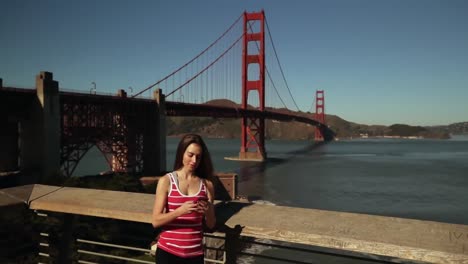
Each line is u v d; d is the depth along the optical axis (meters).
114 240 16.55
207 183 2.97
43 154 35.72
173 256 2.79
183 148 2.92
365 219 3.02
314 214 3.16
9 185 32.38
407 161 121.44
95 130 46.56
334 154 150.62
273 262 24.06
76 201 3.72
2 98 33.41
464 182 72.44
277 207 3.36
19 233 4.81
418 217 43.84
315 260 24.95
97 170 91.25
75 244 4.48
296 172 83.38
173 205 2.78
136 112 54.38
